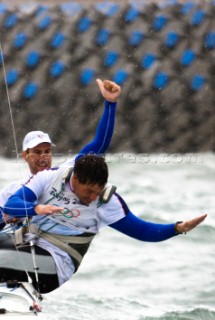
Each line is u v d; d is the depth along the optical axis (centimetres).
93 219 2358
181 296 3178
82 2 7081
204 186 5047
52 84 6688
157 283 3319
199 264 3544
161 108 6594
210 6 6781
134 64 6662
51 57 6744
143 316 2872
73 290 3216
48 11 6856
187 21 6750
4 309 2152
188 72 6644
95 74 6662
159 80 6619
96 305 3000
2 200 2459
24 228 2362
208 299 3147
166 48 6700
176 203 4541
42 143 2517
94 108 6625
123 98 6581
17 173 5338
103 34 6744
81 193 2288
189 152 6544
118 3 6994
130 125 6556
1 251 2342
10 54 6769
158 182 5141
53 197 2323
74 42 6744
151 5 6794
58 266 2344
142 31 6719
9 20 6850
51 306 2945
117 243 3822
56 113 6650
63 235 2358
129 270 3462
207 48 6700
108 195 2327
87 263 3547
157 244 3806
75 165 2277
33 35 6794
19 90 6688
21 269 2323
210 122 6575
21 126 6638
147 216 4203
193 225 2322
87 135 6612
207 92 6612
